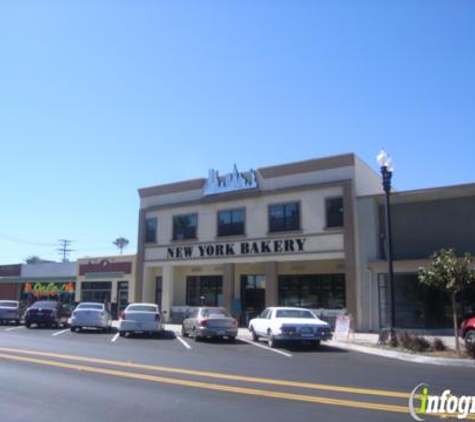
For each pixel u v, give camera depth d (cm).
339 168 2938
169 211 3638
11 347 1794
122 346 1906
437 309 2573
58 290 4656
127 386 1044
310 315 2120
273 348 1955
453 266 1664
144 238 3731
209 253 3372
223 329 2214
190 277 3694
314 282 3145
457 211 2639
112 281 4212
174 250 3556
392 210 2797
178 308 3500
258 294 3359
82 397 934
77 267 4497
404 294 2647
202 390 1001
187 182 3581
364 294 2741
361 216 2839
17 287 5028
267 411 821
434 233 2673
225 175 3372
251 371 1279
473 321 1830
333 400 905
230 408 842
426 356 1603
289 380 1134
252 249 3178
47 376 1167
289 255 3022
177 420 766
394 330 1883
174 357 1576
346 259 2803
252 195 3206
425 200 2716
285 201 3089
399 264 2611
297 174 3075
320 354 1758
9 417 787
